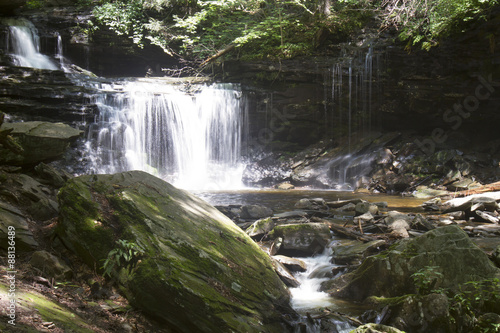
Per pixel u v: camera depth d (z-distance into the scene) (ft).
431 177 50.31
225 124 57.88
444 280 16.94
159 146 54.54
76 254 16.40
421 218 25.72
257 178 55.67
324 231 23.67
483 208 30.73
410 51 54.24
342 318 16.39
